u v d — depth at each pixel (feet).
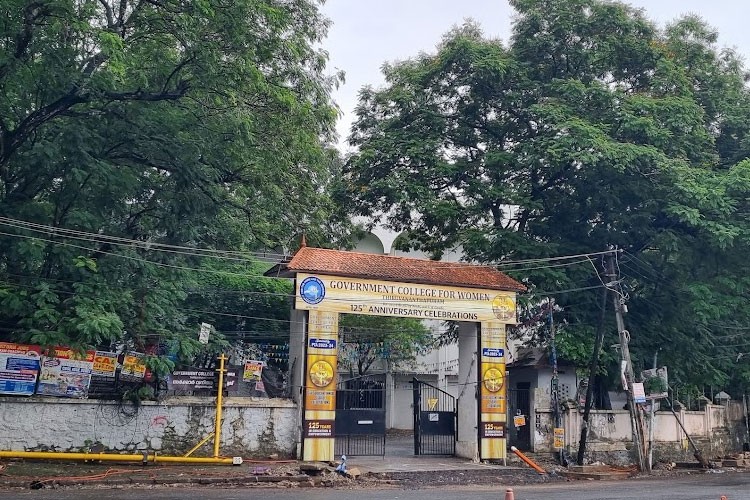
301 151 67.31
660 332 82.38
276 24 58.90
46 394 57.52
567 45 81.15
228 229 74.38
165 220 64.49
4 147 58.23
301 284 63.00
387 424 118.62
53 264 58.34
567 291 76.54
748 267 78.48
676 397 87.35
